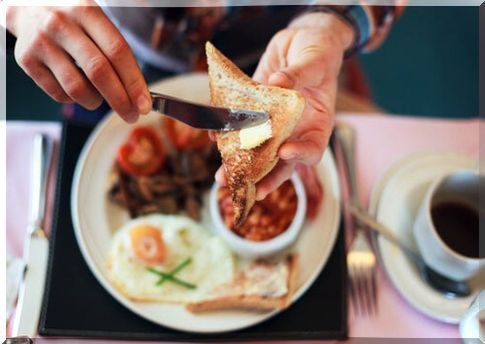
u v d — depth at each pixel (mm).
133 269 526
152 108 411
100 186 571
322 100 475
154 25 631
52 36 412
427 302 529
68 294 524
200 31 621
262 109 370
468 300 529
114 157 582
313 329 518
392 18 602
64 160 591
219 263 536
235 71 386
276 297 513
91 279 534
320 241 552
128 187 578
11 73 772
